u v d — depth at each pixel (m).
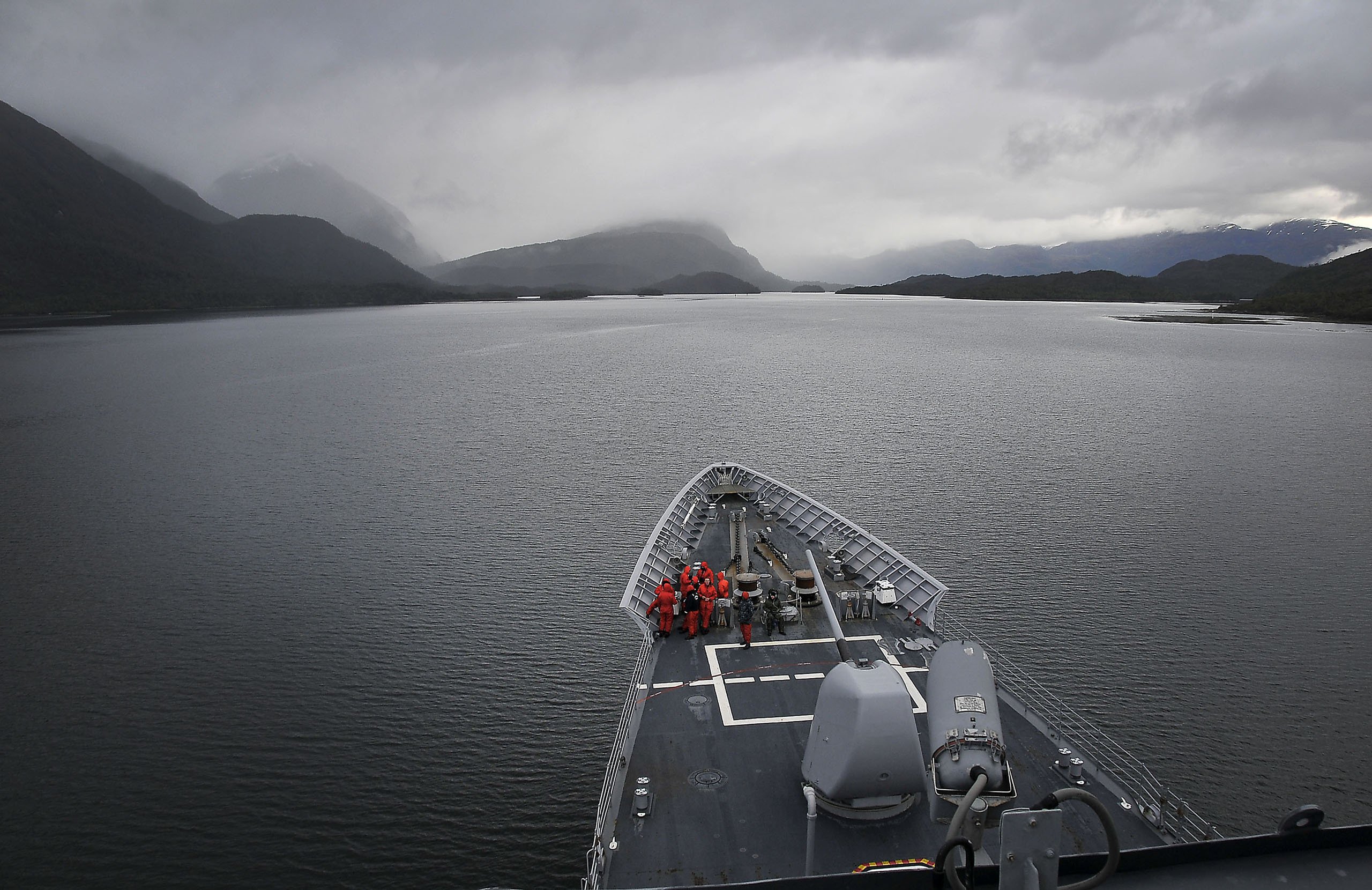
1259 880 6.12
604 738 31.56
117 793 28.75
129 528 55.06
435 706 33.69
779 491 39.44
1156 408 94.62
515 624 40.47
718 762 19.30
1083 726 31.91
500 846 26.45
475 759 30.47
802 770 18.75
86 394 111.88
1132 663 36.28
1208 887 6.06
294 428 86.94
